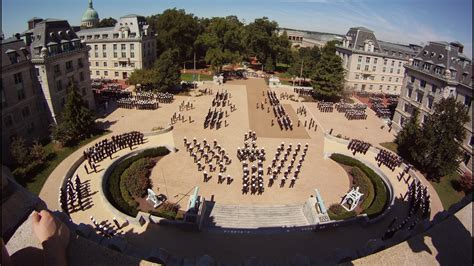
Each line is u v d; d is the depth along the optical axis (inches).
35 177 1590.8
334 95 3385.8
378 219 1387.8
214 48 4293.8
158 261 345.1
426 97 2263.8
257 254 1167.6
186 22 4355.3
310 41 7691.9
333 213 1464.1
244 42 4594.0
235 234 1259.2
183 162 1900.8
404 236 369.1
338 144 2294.5
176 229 1278.3
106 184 1609.3
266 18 4579.2
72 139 2060.8
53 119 2153.1
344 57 3956.7
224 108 2977.4
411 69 2440.9
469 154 1498.5
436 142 1631.4
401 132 2130.9
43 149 1755.7
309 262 354.6
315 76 3408.0
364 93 3782.0
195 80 4077.3
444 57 2127.2
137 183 1601.9
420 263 281.9
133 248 388.8
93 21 5295.3
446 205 1493.6
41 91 2070.6
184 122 2551.7
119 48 3737.7
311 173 1860.2
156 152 1958.7
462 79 1939.0
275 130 2497.5
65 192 1412.4
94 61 3860.7
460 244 292.2
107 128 2340.1
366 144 2186.3
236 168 1850.4
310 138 2375.7
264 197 1592.0
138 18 3804.1
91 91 2637.8
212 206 1498.5
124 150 1983.3
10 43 1831.9
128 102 2829.7
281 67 5177.2
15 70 1812.3
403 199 1604.3
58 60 2159.2
